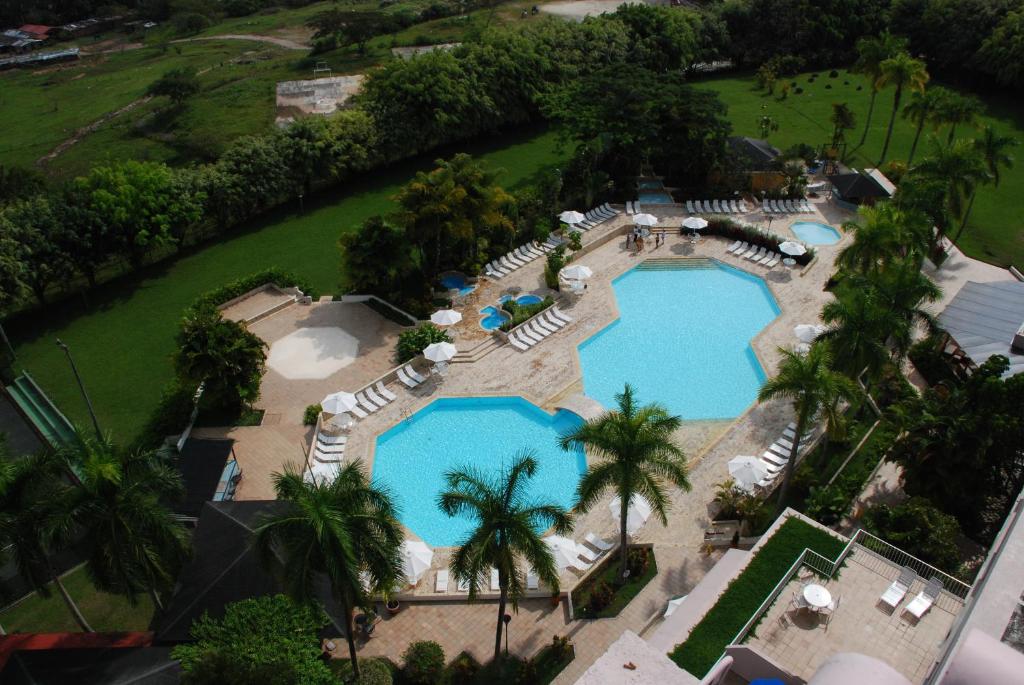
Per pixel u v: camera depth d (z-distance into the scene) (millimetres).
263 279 54281
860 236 45906
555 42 85375
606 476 30797
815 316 51812
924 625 25078
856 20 99125
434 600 33000
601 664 18266
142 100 95250
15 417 45000
